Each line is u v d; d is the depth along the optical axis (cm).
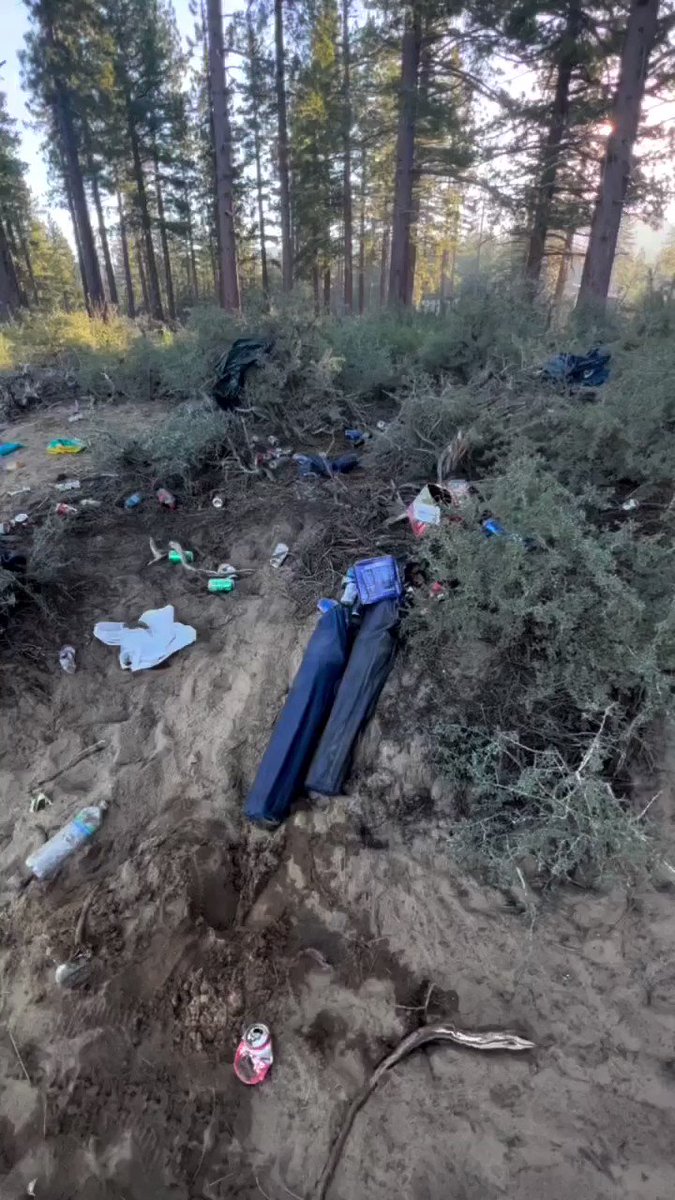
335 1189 204
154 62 2027
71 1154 217
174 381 648
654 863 251
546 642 296
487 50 1095
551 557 298
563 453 407
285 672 350
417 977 247
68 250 4306
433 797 288
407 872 271
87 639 383
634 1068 214
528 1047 222
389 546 396
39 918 279
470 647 318
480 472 423
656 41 908
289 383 586
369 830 287
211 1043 237
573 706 294
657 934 240
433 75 1222
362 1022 238
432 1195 199
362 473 486
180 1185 209
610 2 944
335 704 315
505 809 276
